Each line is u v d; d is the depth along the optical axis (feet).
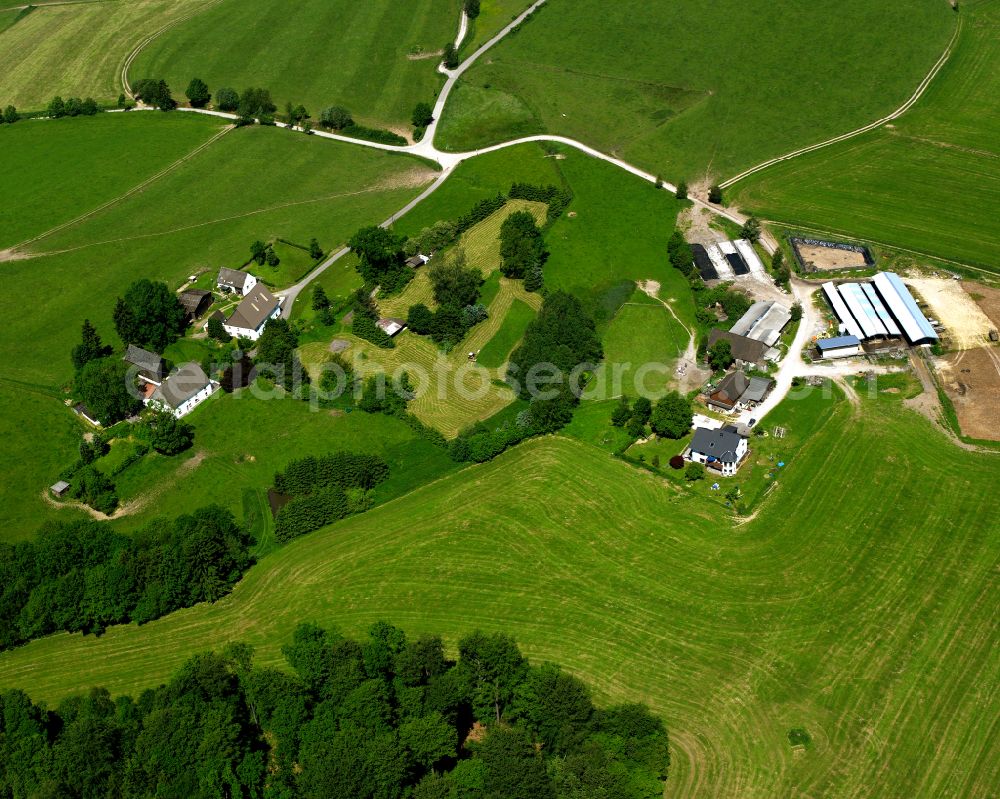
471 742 380.58
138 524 490.90
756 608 430.61
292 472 500.74
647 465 510.99
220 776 346.33
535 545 469.98
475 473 515.09
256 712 377.91
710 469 508.12
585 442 531.91
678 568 452.76
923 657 403.75
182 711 362.12
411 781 352.69
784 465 504.84
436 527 483.92
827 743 373.81
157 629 441.27
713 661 408.05
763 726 381.19
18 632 436.76
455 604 441.68
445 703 366.02
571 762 348.59
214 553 452.76
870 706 386.32
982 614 420.36
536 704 369.30
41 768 357.00
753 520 475.31
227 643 429.79
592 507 490.08
